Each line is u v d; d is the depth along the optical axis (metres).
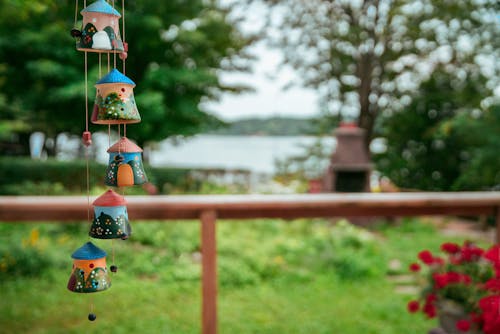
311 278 6.07
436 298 3.40
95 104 1.60
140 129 11.52
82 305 4.85
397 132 16.12
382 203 3.69
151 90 11.65
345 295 5.46
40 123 12.44
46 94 11.45
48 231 7.26
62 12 11.16
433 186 15.29
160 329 4.35
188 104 12.44
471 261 3.44
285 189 11.62
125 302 4.99
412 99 15.70
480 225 10.78
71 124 12.05
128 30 11.80
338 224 8.95
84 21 1.55
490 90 13.70
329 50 15.66
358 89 15.95
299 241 7.52
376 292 5.58
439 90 15.72
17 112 11.45
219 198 3.51
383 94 16.08
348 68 16.11
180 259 6.45
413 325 4.53
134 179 1.61
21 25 11.16
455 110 15.25
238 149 54.12
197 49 12.77
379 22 15.16
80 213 3.33
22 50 11.33
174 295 5.28
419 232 9.76
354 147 10.55
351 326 4.50
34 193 9.81
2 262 5.68
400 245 8.41
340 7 15.12
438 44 14.75
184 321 4.56
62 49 11.04
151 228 7.37
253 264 6.20
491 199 3.86
